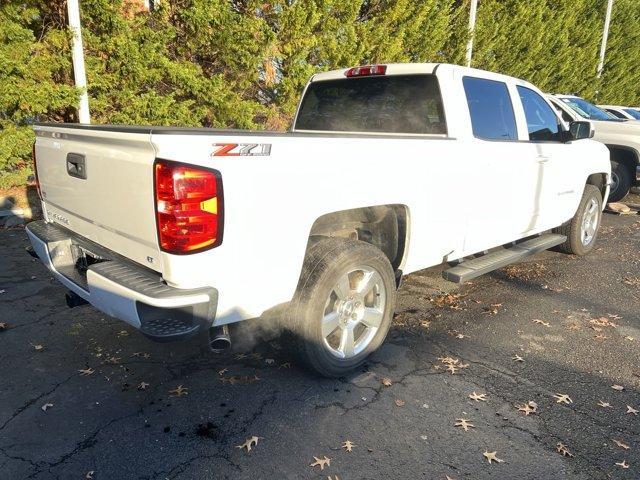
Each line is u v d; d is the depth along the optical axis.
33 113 6.75
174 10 7.55
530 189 4.88
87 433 2.80
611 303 4.84
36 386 3.24
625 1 19.58
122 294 2.55
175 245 2.43
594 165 6.07
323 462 2.60
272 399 3.13
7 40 6.35
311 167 2.84
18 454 2.63
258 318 3.22
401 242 3.66
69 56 6.82
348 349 3.33
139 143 2.47
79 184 3.07
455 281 4.16
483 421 2.96
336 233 3.55
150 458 2.62
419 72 4.12
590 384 3.39
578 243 6.22
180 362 3.55
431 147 3.66
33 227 3.66
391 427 2.89
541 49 14.90
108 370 3.43
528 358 3.72
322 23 8.59
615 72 19.97
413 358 3.67
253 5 7.91
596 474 2.57
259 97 9.07
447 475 2.54
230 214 2.51
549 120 5.32
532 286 5.26
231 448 2.70
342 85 4.68
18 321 4.11
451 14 11.84
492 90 4.48
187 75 7.36
